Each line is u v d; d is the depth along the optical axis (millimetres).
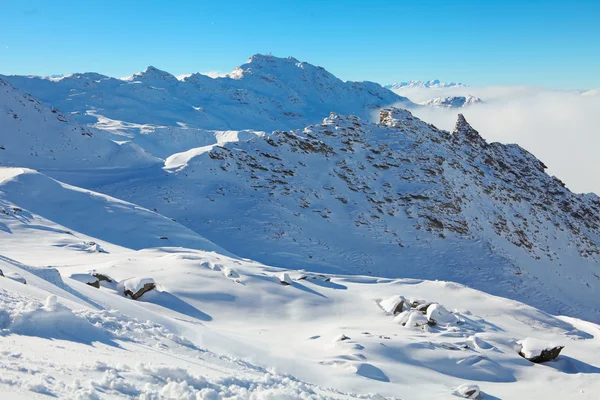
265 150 100688
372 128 118562
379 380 19172
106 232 55094
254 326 27172
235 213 79938
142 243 53812
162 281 31453
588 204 131875
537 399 21312
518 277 80688
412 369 22234
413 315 30938
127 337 9391
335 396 9891
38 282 13508
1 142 97000
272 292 33219
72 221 55812
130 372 5863
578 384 23547
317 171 99250
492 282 76875
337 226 84375
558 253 101250
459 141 128125
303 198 89312
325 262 71438
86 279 26484
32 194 59469
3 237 42406
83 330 8172
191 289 30844
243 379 7430
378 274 71625
